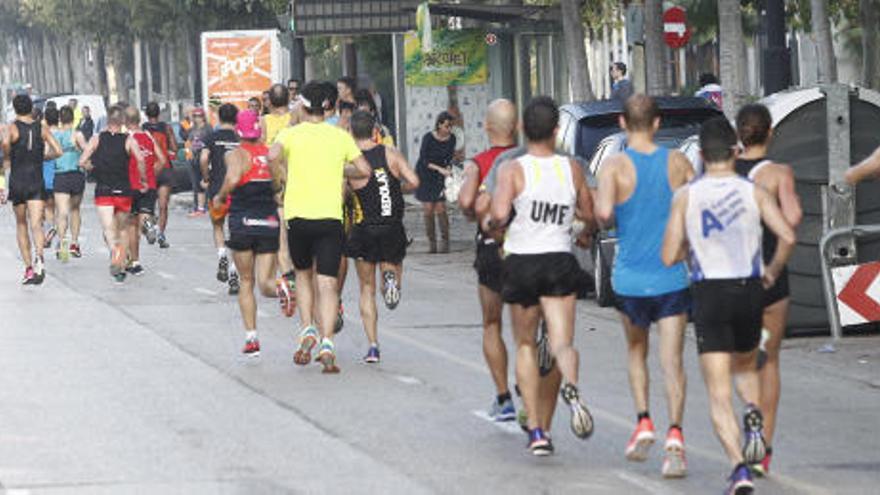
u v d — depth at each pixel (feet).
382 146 110.73
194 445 82.99
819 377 103.60
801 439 83.56
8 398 97.96
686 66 295.89
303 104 105.91
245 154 113.70
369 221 110.22
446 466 77.36
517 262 76.95
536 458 79.00
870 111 119.65
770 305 75.56
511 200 76.84
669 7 211.82
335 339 123.34
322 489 72.59
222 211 116.57
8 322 135.23
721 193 71.00
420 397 96.89
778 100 120.06
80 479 75.10
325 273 106.11
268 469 76.95
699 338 71.31
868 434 84.74
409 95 272.31
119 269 166.50
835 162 119.34
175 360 112.88
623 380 102.63
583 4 251.19
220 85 326.65
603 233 139.44
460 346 118.83
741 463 69.00
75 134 189.57
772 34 162.61
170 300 150.41
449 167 195.42
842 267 118.42
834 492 71.26
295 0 285.84
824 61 179.93
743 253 71.05
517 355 78.69
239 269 114.83
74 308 144.77
